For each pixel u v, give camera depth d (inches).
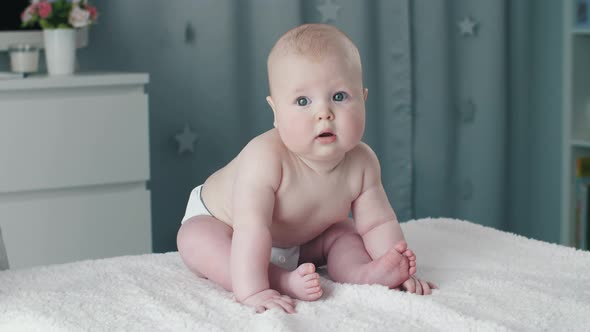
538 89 114.5
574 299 38.3
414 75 106.8
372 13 102.7
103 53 90.3
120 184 83.4
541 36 113.3
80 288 41.3
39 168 78.1
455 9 107.8
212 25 93.6
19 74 78.3
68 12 82.8
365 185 44.7
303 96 40.2
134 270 45.2
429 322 34.8
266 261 40.4
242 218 41.1
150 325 35.2
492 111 110.7
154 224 94.7
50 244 79.7
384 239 44.2
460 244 49.9
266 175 41.4
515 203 116.1
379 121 105.0
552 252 48.1
